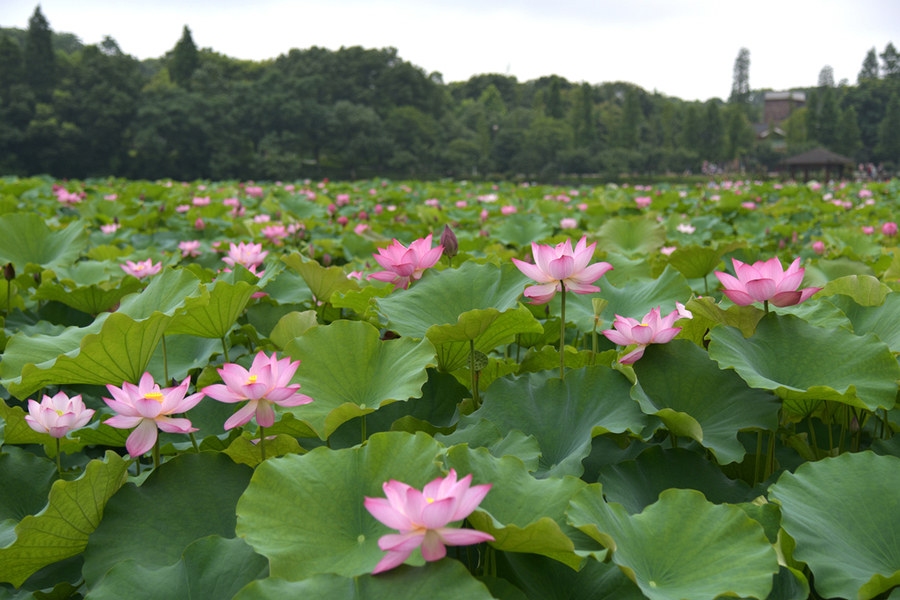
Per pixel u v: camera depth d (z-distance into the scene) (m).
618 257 3.92
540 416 2.09
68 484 1.53
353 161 82.50
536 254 2.11
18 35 118.75
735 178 60.62
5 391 2.64
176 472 1.73
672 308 2.74
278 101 76.69
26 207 8.64
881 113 116.50
